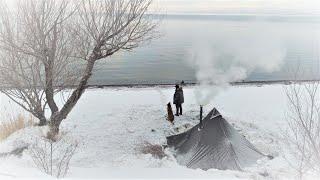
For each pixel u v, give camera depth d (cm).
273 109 2602
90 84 3725
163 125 2303
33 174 1398
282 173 1636
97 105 2678
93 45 2084
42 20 1909
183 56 5541
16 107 2480
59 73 2020
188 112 2520
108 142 2022
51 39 1964
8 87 1964
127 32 2088
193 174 1641
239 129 2248
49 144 1820
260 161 1833
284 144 1933
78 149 1873
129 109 2588
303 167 1463
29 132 1895
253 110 2598
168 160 1852
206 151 1831
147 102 2777
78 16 2061
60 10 1983
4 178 1320
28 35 1886
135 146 1988
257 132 2200
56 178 1403
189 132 1995
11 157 1642
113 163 1747
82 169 1598
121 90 3186
